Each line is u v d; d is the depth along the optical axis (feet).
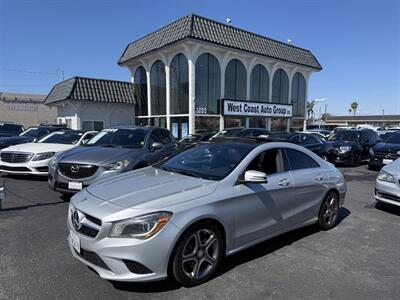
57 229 15.56
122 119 78.69
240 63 73.92
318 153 40.63
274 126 83.92
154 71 73.97
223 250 11.42
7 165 27.20
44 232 15.12
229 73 71.77
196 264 10.50
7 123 52.75
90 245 9.64
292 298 10.02
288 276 11.46
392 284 11.05
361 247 14.38
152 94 75.15
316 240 15.12
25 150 27.27
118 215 9.50
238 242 11.84
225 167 12.57
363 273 11.84
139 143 23.25
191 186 11.16
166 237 9.56
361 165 46.26
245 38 71.26
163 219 9.59
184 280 10.20
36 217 17.35
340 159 43.09
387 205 22.34
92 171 18.70
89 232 9.86
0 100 135.64
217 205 10.89
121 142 23.49
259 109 77.15
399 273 11.89
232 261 12.57
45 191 23.44
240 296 10.05
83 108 71.67
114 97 75.41
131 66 80.94
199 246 10.59
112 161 19.25
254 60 74.74
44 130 44.78
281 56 78.74
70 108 74.33
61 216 17.58
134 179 12.51
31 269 11.42
